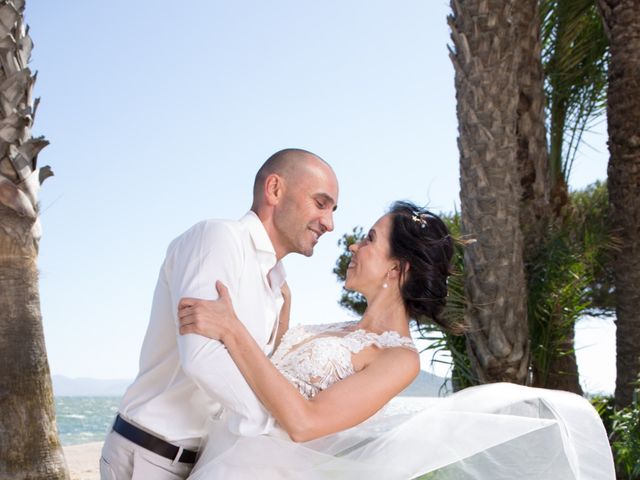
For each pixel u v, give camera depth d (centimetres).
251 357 221
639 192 679
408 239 273
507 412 248
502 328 611
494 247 613
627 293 676
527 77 720
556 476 235
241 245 247
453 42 654
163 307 251
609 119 705
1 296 483
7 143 492
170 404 245
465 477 235
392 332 258
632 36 689
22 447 470
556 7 832
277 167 261
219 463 229
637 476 534
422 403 274
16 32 506
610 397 778
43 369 492
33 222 500
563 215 812
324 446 241
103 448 255
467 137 630
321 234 265
